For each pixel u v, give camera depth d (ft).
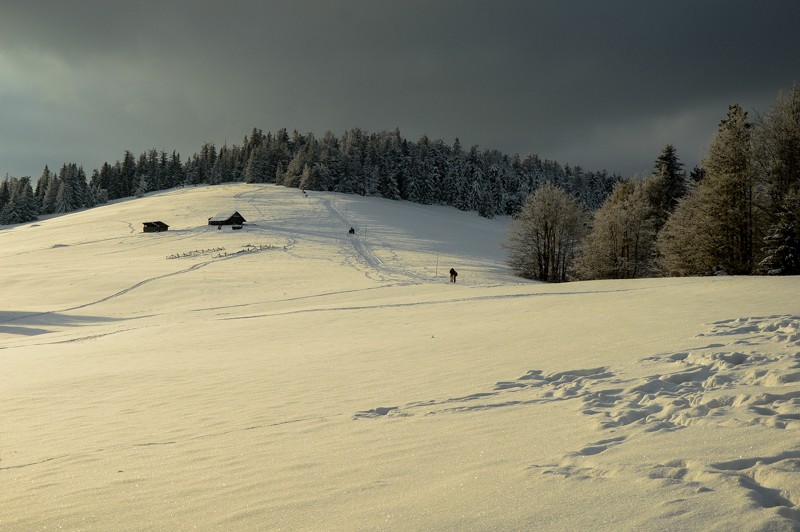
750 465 10.85
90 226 315.99
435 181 516.32
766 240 112.68
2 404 28.45
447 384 24.70
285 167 580.71
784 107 119.65
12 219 508.94
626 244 169.78
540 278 194.39
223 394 27.32
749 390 16.99
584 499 9.91
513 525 9.21
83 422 22.86
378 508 10.70
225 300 134.72
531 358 29.53
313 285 150.82
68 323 110.52
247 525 10.50
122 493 13.23
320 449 15.83
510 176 572.51
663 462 11.43
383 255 215.10
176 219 318.86
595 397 19.20
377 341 46.42
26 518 11.95
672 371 22.04
